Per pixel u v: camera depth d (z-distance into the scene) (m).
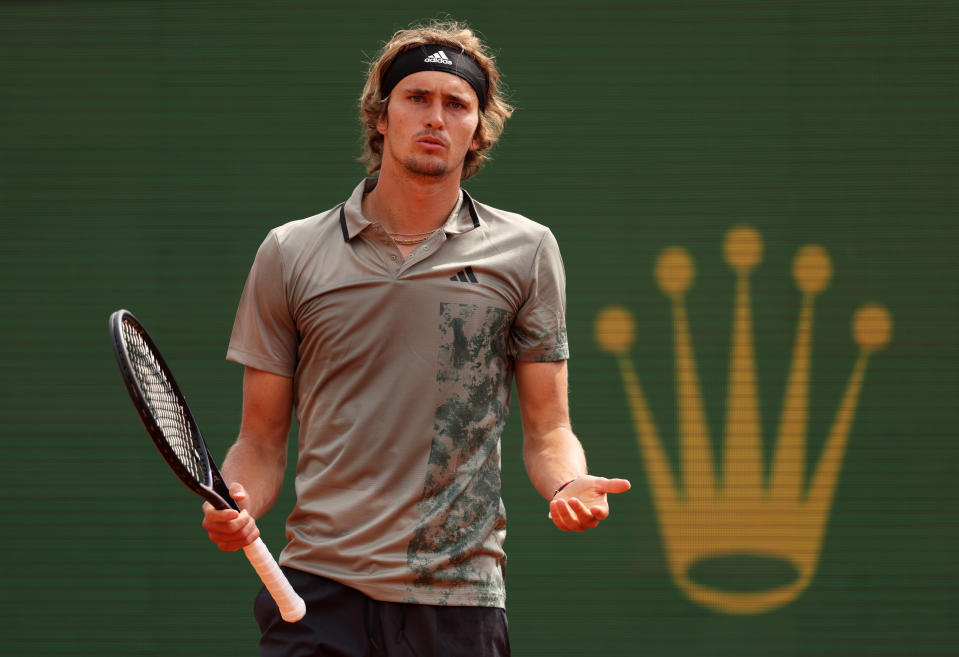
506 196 17.58
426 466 8.53
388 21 17.91
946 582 16.97
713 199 17.48
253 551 7.86
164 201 17.94
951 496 17.05
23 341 17.86
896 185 17.41
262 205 17.89
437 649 8.41
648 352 17.31
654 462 17.19
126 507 17.67
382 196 9.09
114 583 17.56
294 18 17.95
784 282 17.34
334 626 8.48
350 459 8.59
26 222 17.98
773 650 16.92
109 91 18.03
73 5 18.11
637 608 16.98
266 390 9.03
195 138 17.95
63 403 17.80
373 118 9.59
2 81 18.08
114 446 17.75
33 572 17.58
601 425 17.23
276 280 8.91
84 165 18.00
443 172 8.81
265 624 8.73
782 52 17.53
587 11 17.66
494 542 8.71
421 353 8.64
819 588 17.00
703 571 17.03
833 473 17.14
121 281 17.91
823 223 17.39
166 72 18.02
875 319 17.28
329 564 8.55
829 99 17.52
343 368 8.71
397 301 8.67
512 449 17.22
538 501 17.12
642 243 17.45
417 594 8.39
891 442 17.16
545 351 9.16
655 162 17.53
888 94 17.48
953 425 17.14
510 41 17.70
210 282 17.84
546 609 17.00
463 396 8.66
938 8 17.50
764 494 17.12
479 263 8.88
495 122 9.83
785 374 17.25
